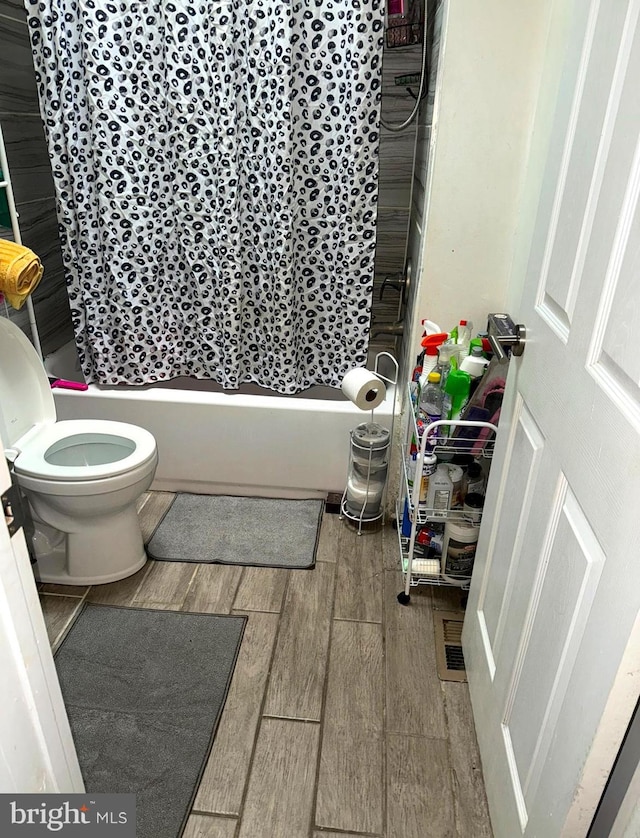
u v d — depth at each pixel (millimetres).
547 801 895
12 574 740
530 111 1479
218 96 1877
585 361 842
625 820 747
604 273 786
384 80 2211
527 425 1132
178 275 2189
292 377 2258
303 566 1970
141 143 1968
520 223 1561
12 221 1948
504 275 1667
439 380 1587
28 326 2127
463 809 1277
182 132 1936
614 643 697
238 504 2297
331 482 2266
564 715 848
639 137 698
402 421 2043
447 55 1446
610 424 743
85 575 1865
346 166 1929
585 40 916
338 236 2057
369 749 1399
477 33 1416
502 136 1511
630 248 716
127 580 1903
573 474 868
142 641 1679
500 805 1166
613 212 764
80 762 1354
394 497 2166
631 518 676
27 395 1850
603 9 846
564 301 945
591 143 863
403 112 2250
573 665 834
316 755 1384
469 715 1486
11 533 735
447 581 1781
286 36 1766
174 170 2014
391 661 1633
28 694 796
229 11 1777
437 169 1563
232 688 1545
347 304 2127
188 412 2188
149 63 1882
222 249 2064
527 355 1135
